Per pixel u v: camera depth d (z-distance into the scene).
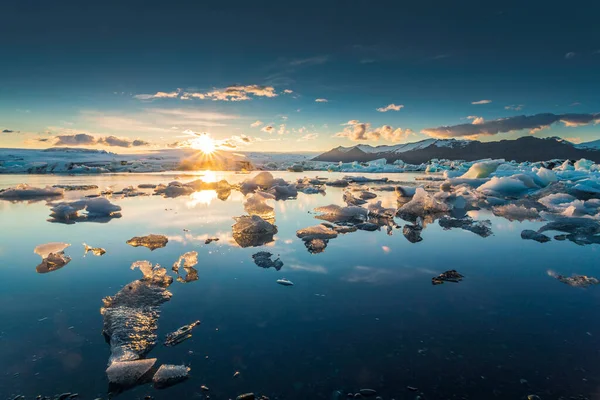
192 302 3.39
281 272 4.29
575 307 3.29
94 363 2.40
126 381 2.18
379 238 6.15
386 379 2.21
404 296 3.55
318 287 3.79
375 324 2.94
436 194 11.02
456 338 2.71
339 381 2.19
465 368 2.32
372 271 4.35
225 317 3.07
